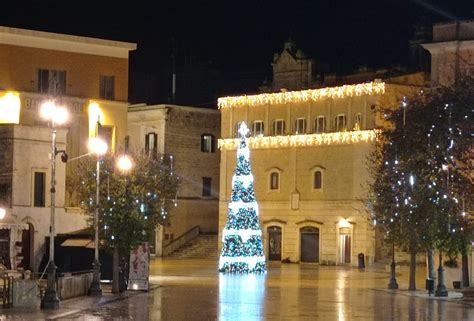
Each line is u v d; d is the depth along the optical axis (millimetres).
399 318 38125
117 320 35781
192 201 104375
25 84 77750
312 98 94812
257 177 99438
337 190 92625
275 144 97750
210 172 105750
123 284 51375
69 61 79812
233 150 100562
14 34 77312
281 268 86125
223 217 100750
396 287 57906
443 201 54688
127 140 82750
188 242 103312
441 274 52562
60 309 39531
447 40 78312
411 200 55625
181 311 39906
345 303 45781
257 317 37625
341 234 92125
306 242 95250
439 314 40312
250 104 99750
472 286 59344
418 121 60906
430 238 53906
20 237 64938
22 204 65625
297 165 96188
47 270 41188
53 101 41281
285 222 96875
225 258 75938
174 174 85875
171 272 73938
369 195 73125
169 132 102812
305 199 95375
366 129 90000
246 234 76500
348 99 92000
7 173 65625
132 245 50750
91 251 58562
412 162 58281
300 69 101250
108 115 81562
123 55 82562
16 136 65625
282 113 97625
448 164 56656
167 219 67438
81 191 56500
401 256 87000
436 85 68938
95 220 48562
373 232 88938
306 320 36781
